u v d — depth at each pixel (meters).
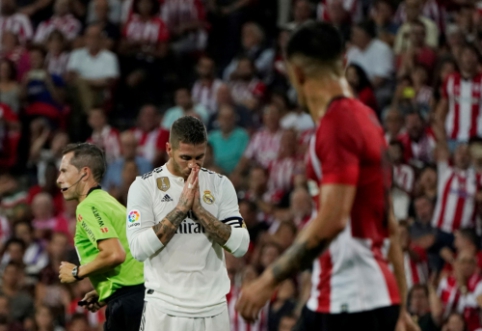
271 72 53.88
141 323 18.67
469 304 33.75
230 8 58.78
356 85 31.25
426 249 37.19
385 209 14.52
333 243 14.42
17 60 55.12
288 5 57.62
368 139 13.96
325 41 14.07
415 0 49.25
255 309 13.27
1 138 51.66
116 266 19.91
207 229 18.20
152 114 49.47
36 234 42.97
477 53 43.78
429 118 44.41
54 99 53.09
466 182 39.47
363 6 54.16
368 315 14.26
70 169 20.70
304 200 39.25
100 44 54.66
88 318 36.72
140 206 18.45
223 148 47.47
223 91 49.94
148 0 56.69
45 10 60.53
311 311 14.66
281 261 13.28
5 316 35.97
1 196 48.19
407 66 47.72
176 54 57.44
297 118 47.62
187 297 18.33
